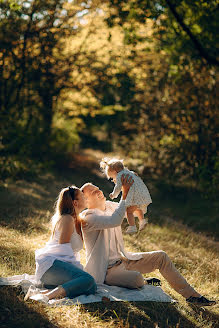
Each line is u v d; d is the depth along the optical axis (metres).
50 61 12.58
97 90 14.94
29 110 13.41
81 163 20.80
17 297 4.33
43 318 3.96
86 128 23.78
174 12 9.97
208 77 13.39
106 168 5.64
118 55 13.54
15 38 11.88
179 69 11.96
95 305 4.36
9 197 10.54
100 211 5.13
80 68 13.27
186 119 14.30
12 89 12.21
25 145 11.70
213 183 12.24
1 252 5.88
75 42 12.85
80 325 3.93
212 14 10.02
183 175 15.03
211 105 13.80
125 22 10.85
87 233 4.95
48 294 4.39
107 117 21.03
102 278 4.93
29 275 4.88
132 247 7.61
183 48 10.68
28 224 7.98
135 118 16.53
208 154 13.84
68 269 4.57
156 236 9.08
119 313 4.28
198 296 4.82
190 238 9.40
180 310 4.68
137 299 4.68
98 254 4.94
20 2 11.58
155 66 14.66
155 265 5.00
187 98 14.20
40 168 12.97
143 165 15.66
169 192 15.04
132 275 4.88
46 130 15.56
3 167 11.12
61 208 4.89
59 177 16.30
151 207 13.09
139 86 15.44
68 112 15.54
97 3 11.80
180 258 7.37
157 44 12.20
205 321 4.55
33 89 13.02
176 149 14.70
